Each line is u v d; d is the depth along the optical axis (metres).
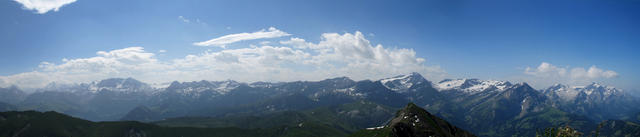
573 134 52.19
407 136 194.38
